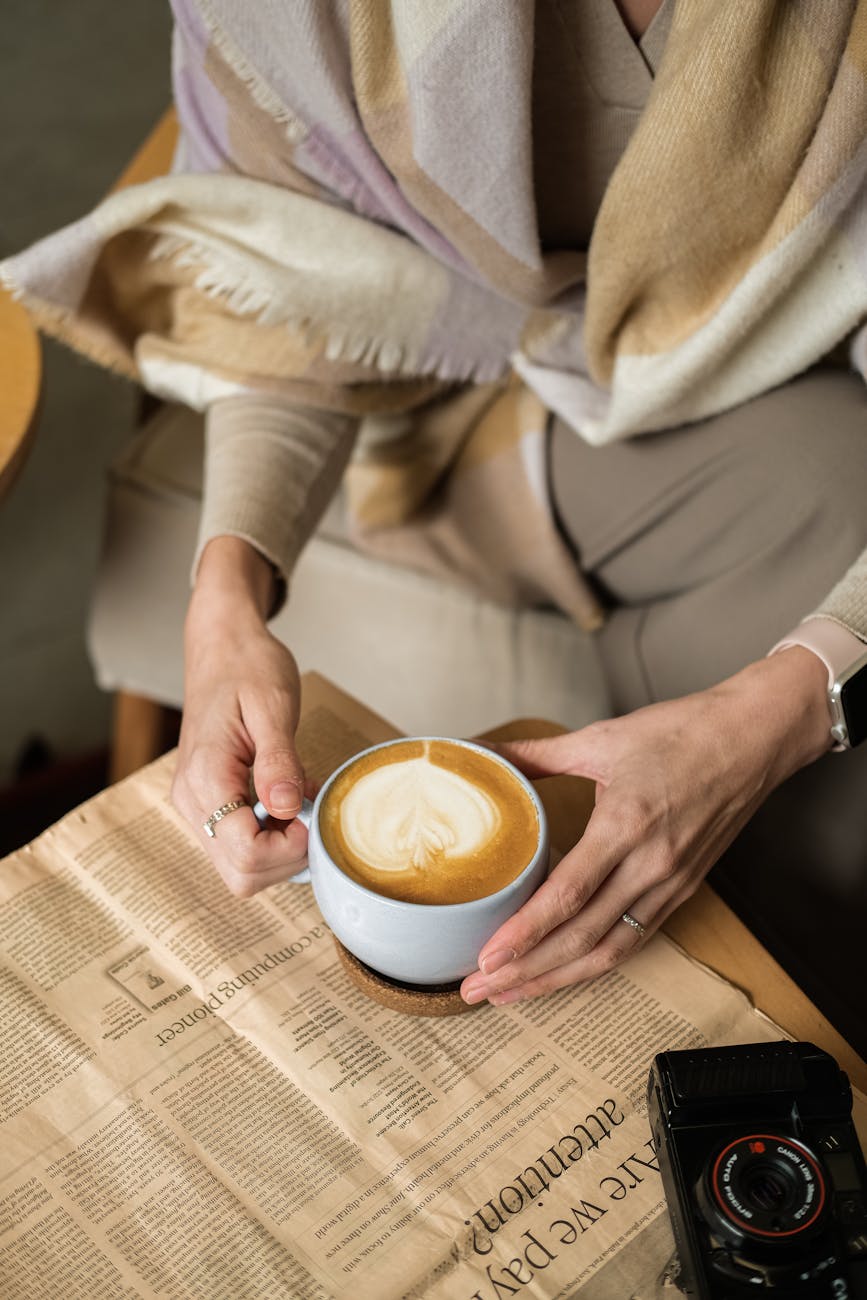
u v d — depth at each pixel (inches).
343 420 38.9
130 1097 23.9
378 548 45.9
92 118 100.3
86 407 81.5
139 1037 25.0
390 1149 23.3
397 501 44.8
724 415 38.4
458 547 45.3
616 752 28.1
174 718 62.1
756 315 34.4
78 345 39.8
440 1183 22.8
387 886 23.6
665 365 36.4
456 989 25.5
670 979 26.8
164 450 48.9
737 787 28.3
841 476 35.5
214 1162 22.9
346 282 36.6
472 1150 23.4
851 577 31.5
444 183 33.7
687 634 39.4
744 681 29.8
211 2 32.1
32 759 62.0
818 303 34.9
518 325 39.5
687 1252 21.4
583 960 25.8
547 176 36.1
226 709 28.8
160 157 46.3
